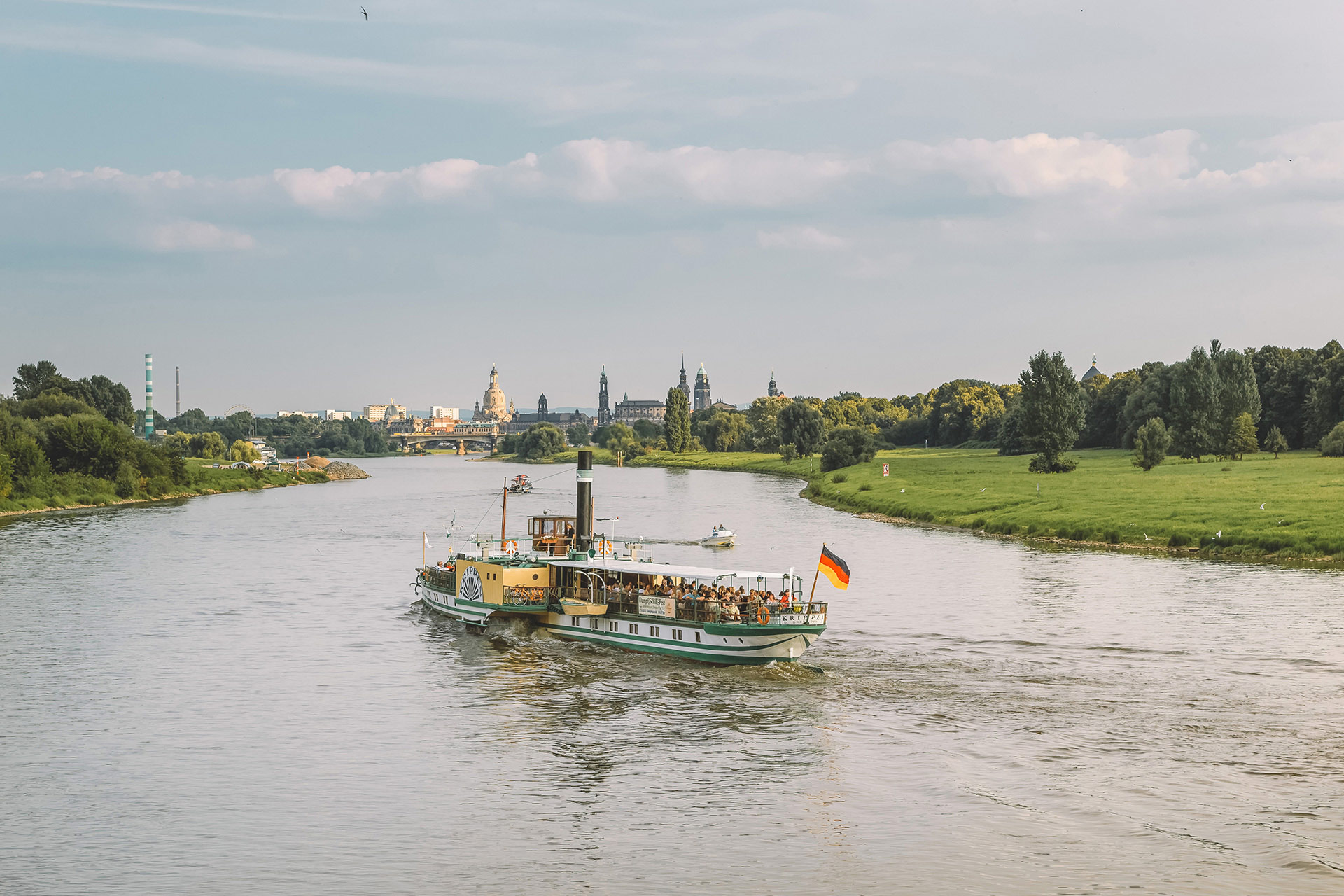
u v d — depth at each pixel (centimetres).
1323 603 7750
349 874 3562
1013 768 4403
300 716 5319
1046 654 6278
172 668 6312
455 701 5569
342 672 6209
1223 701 5269
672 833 3850
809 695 5528
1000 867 3534
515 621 7288
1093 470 19250
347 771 4512
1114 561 10162
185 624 7631
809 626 5909
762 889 3419
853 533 13300
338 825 3956
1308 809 3925
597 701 5531
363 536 14000
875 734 4878
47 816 4053
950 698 5422
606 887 3450
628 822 3953
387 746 4844
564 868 3588
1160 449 17638
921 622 7256
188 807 4134
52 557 11431
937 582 8981
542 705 5469
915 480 18950
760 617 6106
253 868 3609
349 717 5294
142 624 7631
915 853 3647
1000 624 7144
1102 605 7812
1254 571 9306
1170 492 13975
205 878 3538
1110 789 4153
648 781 4356
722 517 15775
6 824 3984
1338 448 19288
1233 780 4219
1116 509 12825
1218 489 13912
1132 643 6525
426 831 3900
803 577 9462
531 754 4709
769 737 4878
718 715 5241
